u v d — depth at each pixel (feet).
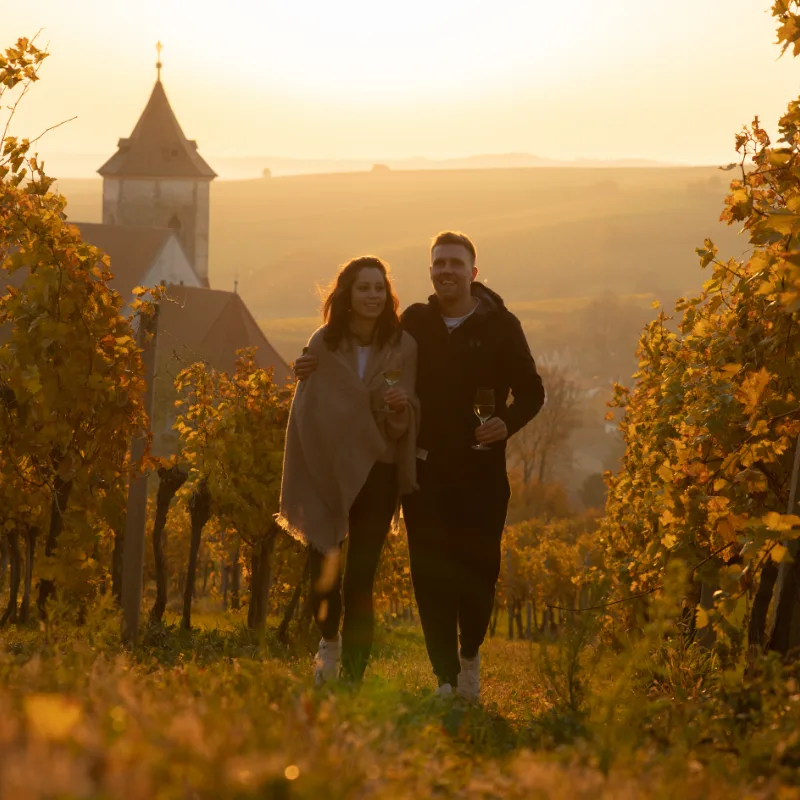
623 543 158.71
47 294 102.47
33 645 67.87
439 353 66.74
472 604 66.23
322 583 64.18
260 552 170.30
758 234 73.92
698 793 31.32
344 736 32.19
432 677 85.56
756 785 34.19
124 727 28.91
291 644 106.11
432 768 32.22
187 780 25.05
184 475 138.62
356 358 65.62
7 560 272.51
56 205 106.63
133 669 50.44
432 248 68.39
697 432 82.23
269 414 169.89
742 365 80.48
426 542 65.98
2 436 107.86
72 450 103.91
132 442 107.24
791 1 66.95
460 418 66.23
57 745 26.17
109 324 105.09
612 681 50.39
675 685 55.16
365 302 64.90
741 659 56.49
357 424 64.18
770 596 67.77
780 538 56.18
